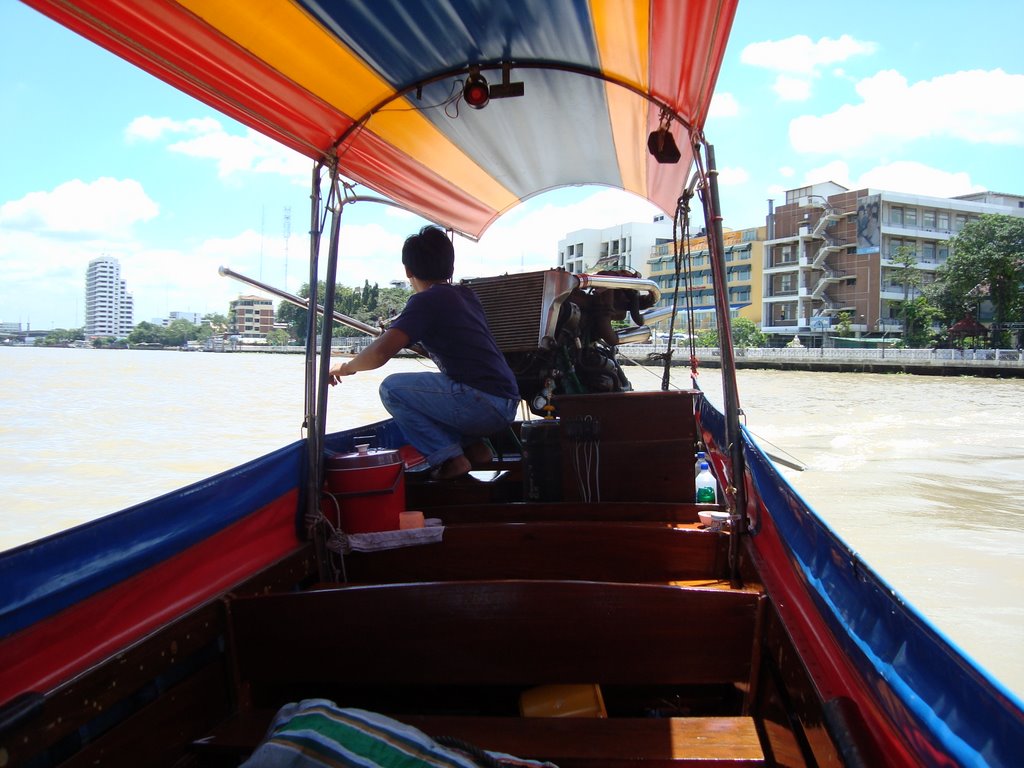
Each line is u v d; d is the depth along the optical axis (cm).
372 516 279
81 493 764
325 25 226
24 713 135
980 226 4759
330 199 321
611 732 171
